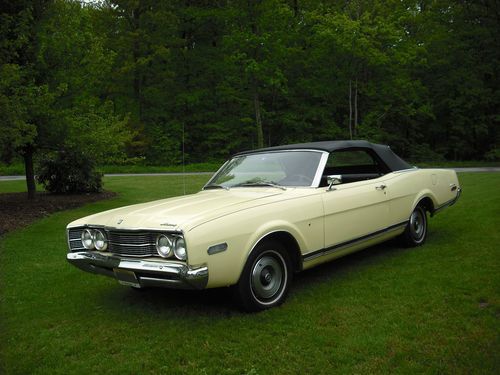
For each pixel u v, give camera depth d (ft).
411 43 109.19
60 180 50.06
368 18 101.30
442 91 117.91
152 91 120.67
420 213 19.54
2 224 29.63
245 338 11.30
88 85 40.93
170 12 117.70
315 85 118.62
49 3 38.09
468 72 112.78
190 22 127.03
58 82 38.45
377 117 114.93
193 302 14.23
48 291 16.16
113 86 116.06
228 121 124.47
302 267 13.96
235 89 121.90
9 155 41.78
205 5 125.90
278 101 125.70
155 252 11.93
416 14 121.60
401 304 12.91
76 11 39.63
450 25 117.39
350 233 15.40
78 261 13.62
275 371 9.66
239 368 9.87
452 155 126.41
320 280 15.58
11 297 15.58
